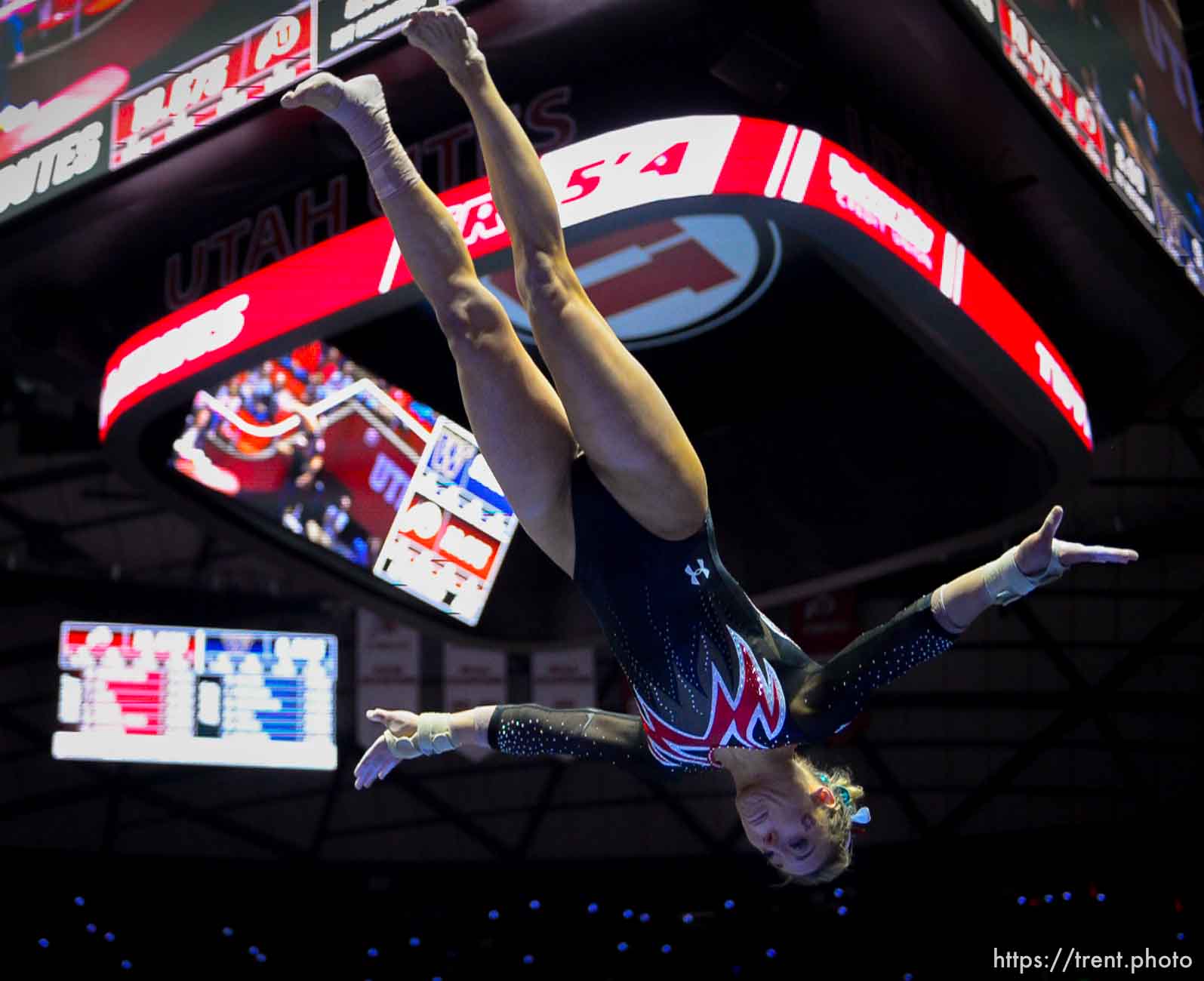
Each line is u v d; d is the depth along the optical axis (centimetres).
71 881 1502
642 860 1568
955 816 1521
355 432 657
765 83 548
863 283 534
